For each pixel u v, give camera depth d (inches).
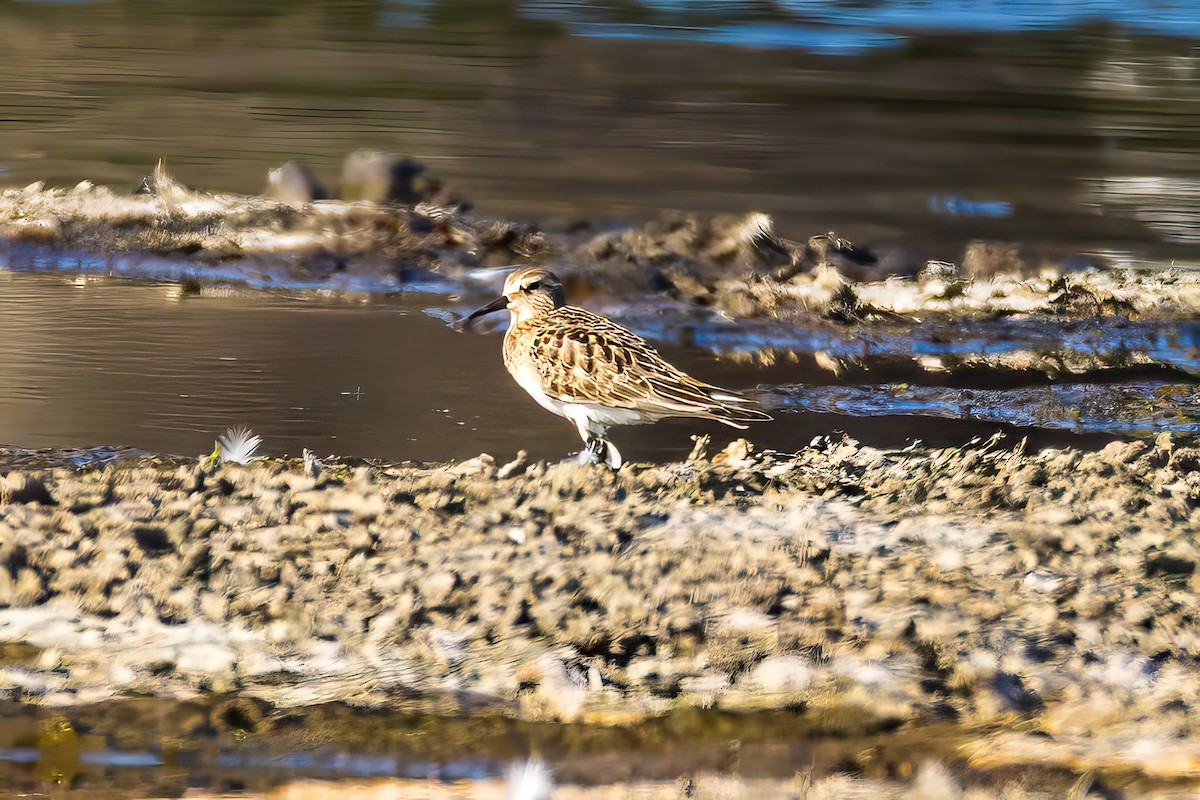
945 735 304.5
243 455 456.4
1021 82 1437.0
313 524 385.4
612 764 295.4
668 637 335.3
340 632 339.6
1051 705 314.0
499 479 430.9
